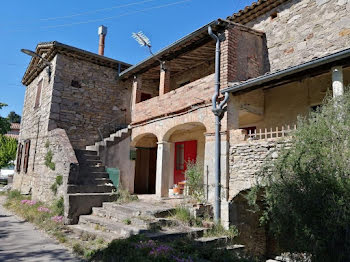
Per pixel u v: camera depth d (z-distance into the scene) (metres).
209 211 6.86
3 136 23.16
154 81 13.05
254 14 9.11
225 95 7.09
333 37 7.21
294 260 4.69
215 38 7.61
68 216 7.12
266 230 7.79
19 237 6.00
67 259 4.72
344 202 3.75
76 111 11.09
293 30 8.12
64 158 8.27
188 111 8.19
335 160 3.98
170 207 6.93
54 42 10.43
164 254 4.19
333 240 3.83
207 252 4.94
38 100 12.26
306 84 7.68
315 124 4.45
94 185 8.11
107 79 12.14
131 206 7.05
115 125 12.12
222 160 6.94
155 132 9.47
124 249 4.55
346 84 6.96
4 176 28.97
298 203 4.11
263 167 5.27
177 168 11.16
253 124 8.85
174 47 8.79
